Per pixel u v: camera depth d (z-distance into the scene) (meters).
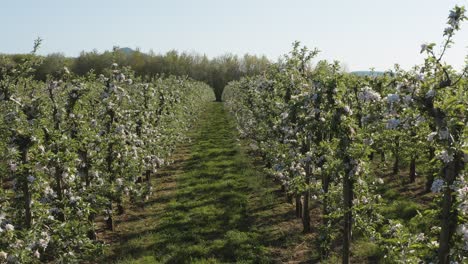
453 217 5.84
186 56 99.69
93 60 73.06
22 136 8.20
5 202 8.45
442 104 5.60
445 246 5.85
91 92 12.88
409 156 16.44
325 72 9.45
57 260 8.98
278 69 15.38
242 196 17.19
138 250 12.19
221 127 41.94
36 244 7.58
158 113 24.06
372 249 11.15
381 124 8.36
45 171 9.84
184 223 14.33
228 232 13.16
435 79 5.86
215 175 21.30
